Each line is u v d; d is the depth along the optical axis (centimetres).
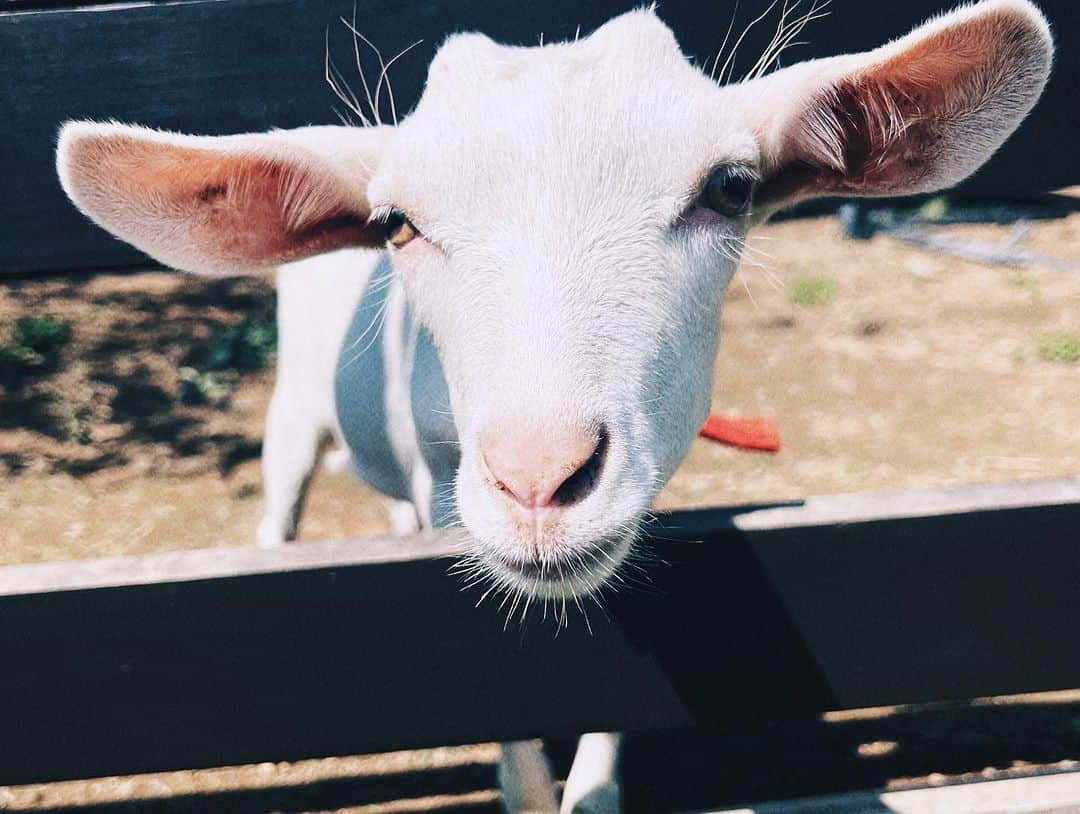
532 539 35
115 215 44
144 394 115
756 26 74
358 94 74
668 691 44
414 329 57
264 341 125
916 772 68
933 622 43
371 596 40
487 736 44
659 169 39
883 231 142
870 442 102
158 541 92
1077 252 137
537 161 38
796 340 119
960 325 122
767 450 65
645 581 42
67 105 72
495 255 38
